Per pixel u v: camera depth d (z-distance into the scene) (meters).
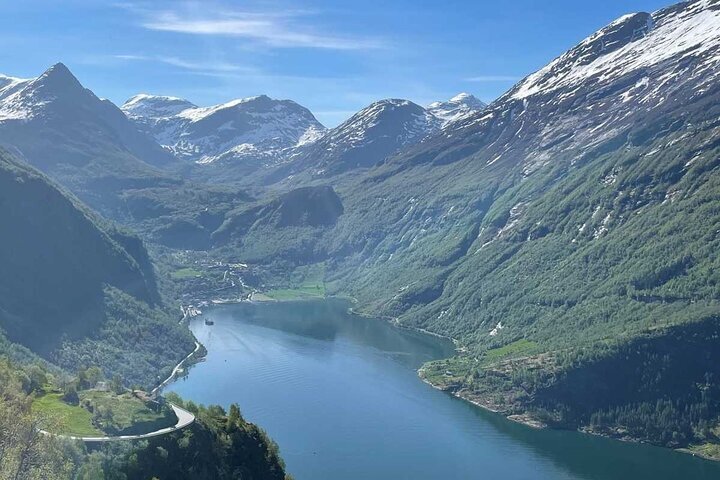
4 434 116.56
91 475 127.31
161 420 156.00
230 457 160.75
